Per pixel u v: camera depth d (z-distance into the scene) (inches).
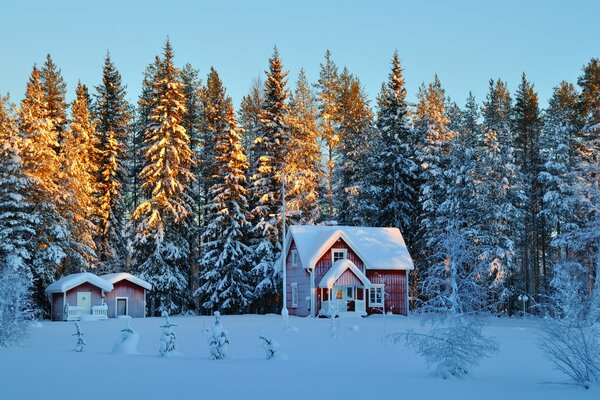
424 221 2255.2
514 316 2244.1
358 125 2591.0
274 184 2370.8
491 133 2192.4
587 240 1466.5
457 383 536.1
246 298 2305.6
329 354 827.4
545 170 2367.1
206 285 2292.1
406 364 716.7
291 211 2255.2
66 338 1182.3
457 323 607.2
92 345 1021.8
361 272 2036.2
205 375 571.2
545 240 2625.5
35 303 1893.5
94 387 492.4
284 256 1670.8
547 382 535.5
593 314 615.8
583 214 2020.2
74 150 2161.7
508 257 2108.8
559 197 2127.2
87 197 2166.6
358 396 458.6
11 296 992.9
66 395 452.4
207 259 2274.9
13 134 1995.6
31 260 1935.3
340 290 2057.1
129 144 2891.2
